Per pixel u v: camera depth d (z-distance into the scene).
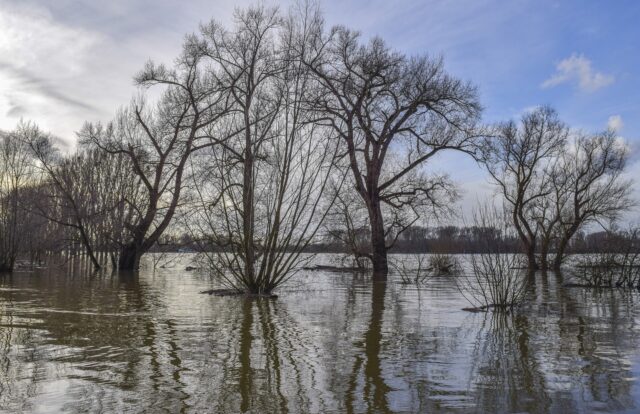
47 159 31.45
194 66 29.92
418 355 8.12
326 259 41.69
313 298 16.55
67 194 31.77
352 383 6.58
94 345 8.59
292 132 16.48
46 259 45.16
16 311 12.62
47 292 17.73
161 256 38.12
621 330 10.55
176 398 5.91
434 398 6.02
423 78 31.36
